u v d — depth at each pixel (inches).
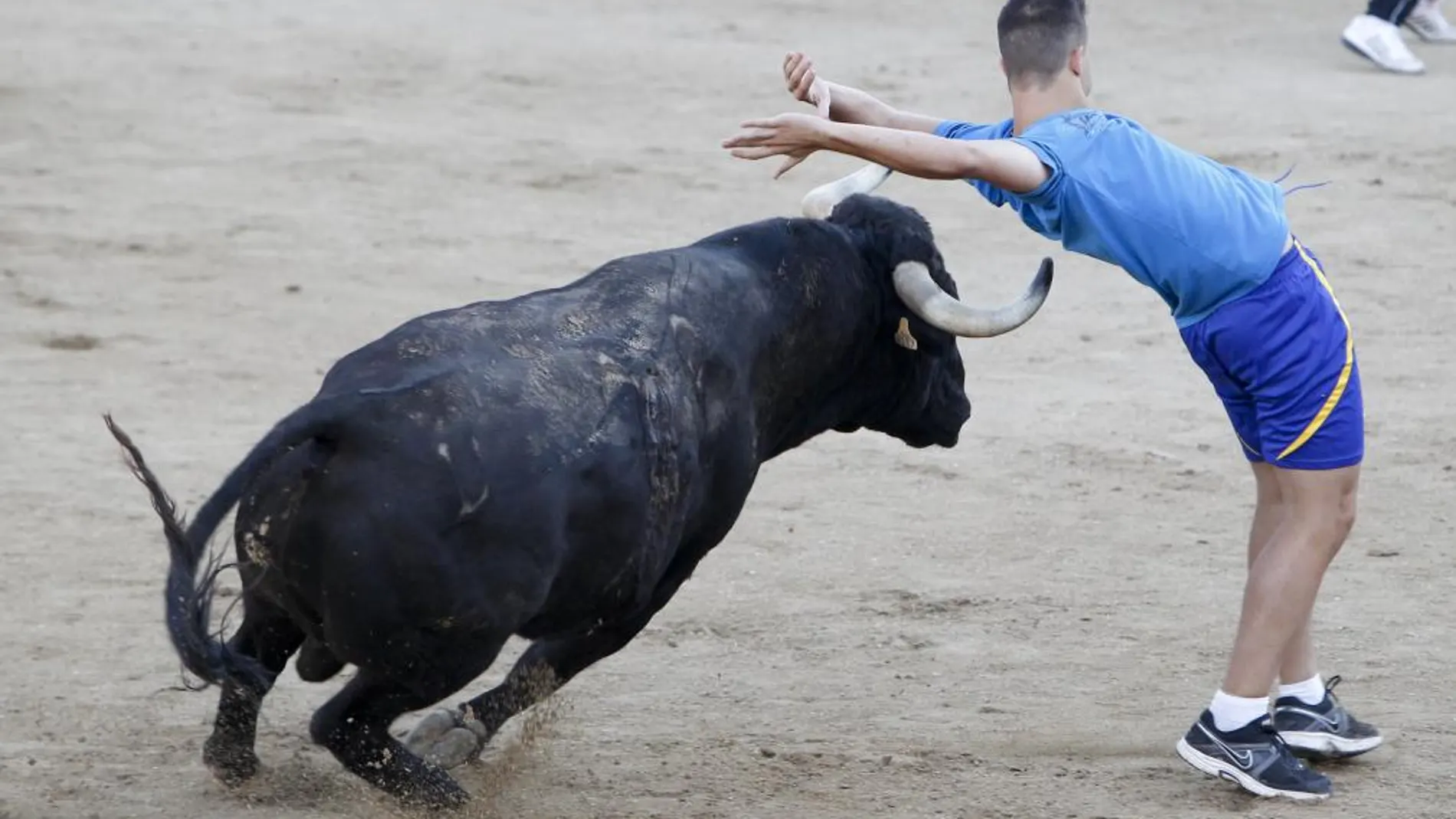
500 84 2492.6
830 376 812.0
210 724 835.4
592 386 691.4
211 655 636.7
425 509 643.5
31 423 1321.4
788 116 693.9
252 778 754.2
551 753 810.8
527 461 661.9
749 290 769.6
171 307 1615.4
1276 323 746.2
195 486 1199.6
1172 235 732.7
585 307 725.3
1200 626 997.2
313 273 1726.1
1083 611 1021.8
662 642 967.0
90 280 1678.2
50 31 2709.2
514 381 676.1
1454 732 845.8
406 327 694.5
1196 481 1261.1
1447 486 1240.8
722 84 2519.7
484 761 799.7
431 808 702.5
